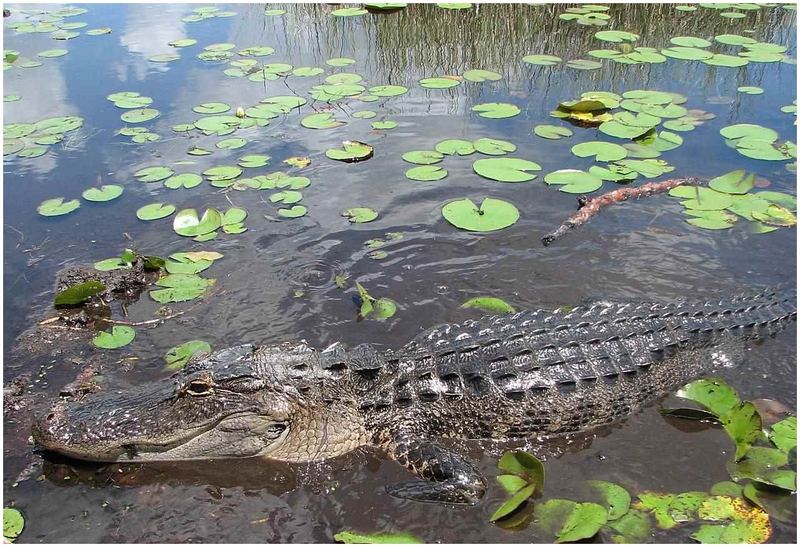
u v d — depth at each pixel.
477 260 1.81
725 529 1.22
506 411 1.41
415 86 2.75
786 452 1.34
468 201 1.99
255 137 2.36
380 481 1.34
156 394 1.39
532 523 1.25
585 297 1.69
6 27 3.50
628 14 3.62
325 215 1.97
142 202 2.03
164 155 2.25
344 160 2.21
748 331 1.58
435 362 1.45
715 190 2.03
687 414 1.43
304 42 3.27
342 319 1.63
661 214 1.96
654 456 1.37
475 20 3.47
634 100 2.57
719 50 3.10
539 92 2.69
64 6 3.98
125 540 1.23
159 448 1.36
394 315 1.64
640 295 1.69
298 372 1.40
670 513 1.25
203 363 1.39
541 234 1.89
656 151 2.23
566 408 1.42
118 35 3.37
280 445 1.38
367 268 1.78
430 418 1.41
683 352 1.52
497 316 1.57
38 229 1.92
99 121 2.47
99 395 1.41
